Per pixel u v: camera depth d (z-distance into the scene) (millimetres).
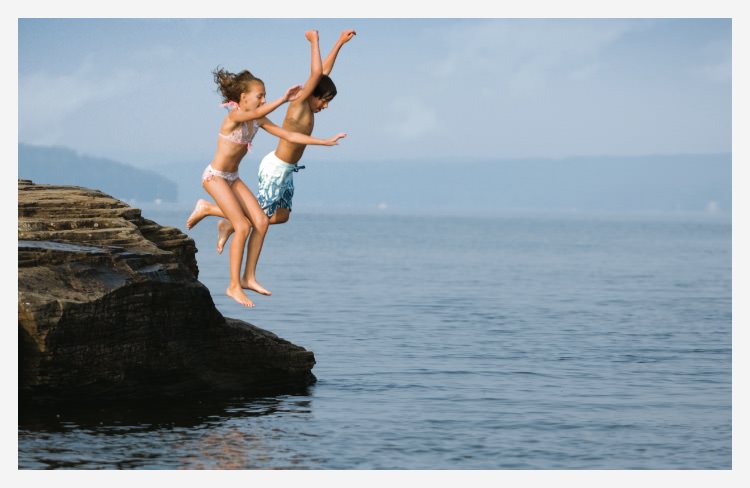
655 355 21562
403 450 13070
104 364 14008
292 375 17047
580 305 33219
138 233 15352
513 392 17062
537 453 13109
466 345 22609
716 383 18188
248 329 16391
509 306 32281
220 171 12516
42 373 13391
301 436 13570
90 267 14070
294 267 50094
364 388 17125
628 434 14180
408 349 21812
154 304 14562
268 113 12047
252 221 12641
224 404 15250
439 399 16328
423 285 40531
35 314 13133
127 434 13125
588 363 20312
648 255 70125
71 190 16750
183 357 15219
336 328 25438
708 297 37281
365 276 44906
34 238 14430
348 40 12750
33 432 12914
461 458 12766
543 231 131500
